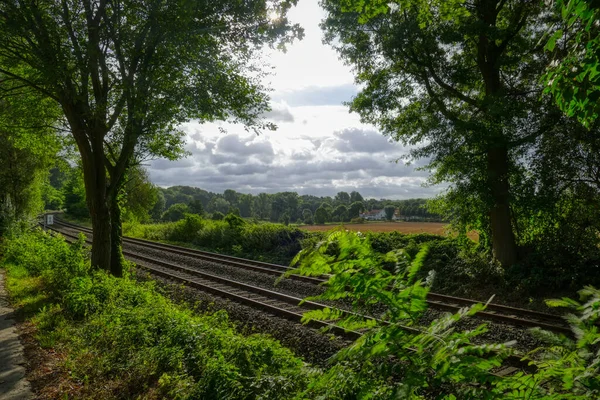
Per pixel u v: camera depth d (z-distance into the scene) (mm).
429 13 8008
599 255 12438
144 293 10859
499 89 14219
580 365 1766
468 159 14547
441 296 12117
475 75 16062
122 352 6941
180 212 87875
